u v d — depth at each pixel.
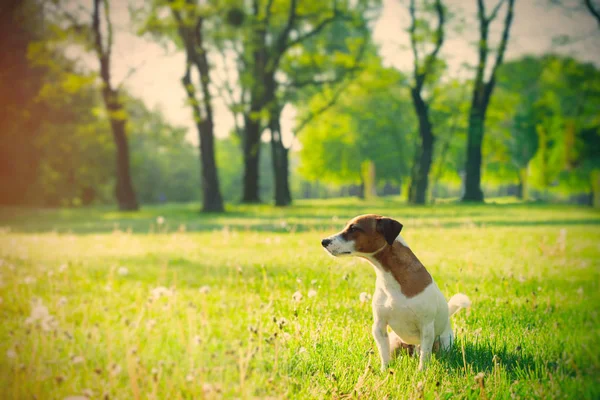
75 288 6.25
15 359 3.31
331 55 29.47
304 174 45.19
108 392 2.91
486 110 26.38
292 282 5.81
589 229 12.00
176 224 16.34
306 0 25.28
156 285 6.21
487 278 6.20
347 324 4.23
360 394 2.92
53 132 32.19
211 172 23.31
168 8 21.88
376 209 21.77
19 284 6.40
